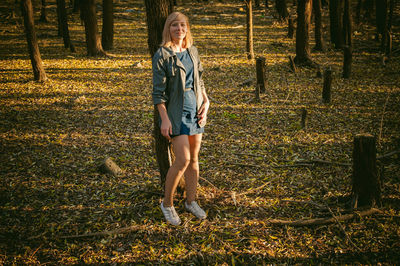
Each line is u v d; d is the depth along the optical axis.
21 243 2.81
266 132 5.16
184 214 3.15
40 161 4.38
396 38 12.09
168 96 2.71
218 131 5.26
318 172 3.88
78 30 16.47
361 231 2.84
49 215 3.20
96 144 4.92
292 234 2.85
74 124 5.73
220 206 3.28
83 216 3.17
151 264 2.57
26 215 3.20
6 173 4.06
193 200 3.11
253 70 8.98
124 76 8.85
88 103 6.82
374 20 15.52
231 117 5.82
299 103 6.45
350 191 3.43
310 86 7.54
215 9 21.12
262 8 21.06
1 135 5.26
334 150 4.45
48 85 8.11
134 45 13.02
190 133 2.73
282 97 6.86
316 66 9.01
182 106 2.66
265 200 3.36
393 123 5.27
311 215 3.09
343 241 2.74
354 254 2.60
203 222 3.03
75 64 10.22
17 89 7.79
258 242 2.77
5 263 2.58
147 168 4.14
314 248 2.68
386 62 9.26
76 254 2.68
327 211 3.12
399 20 14.93
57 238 2.85
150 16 2.95
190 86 2.71
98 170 4.08
